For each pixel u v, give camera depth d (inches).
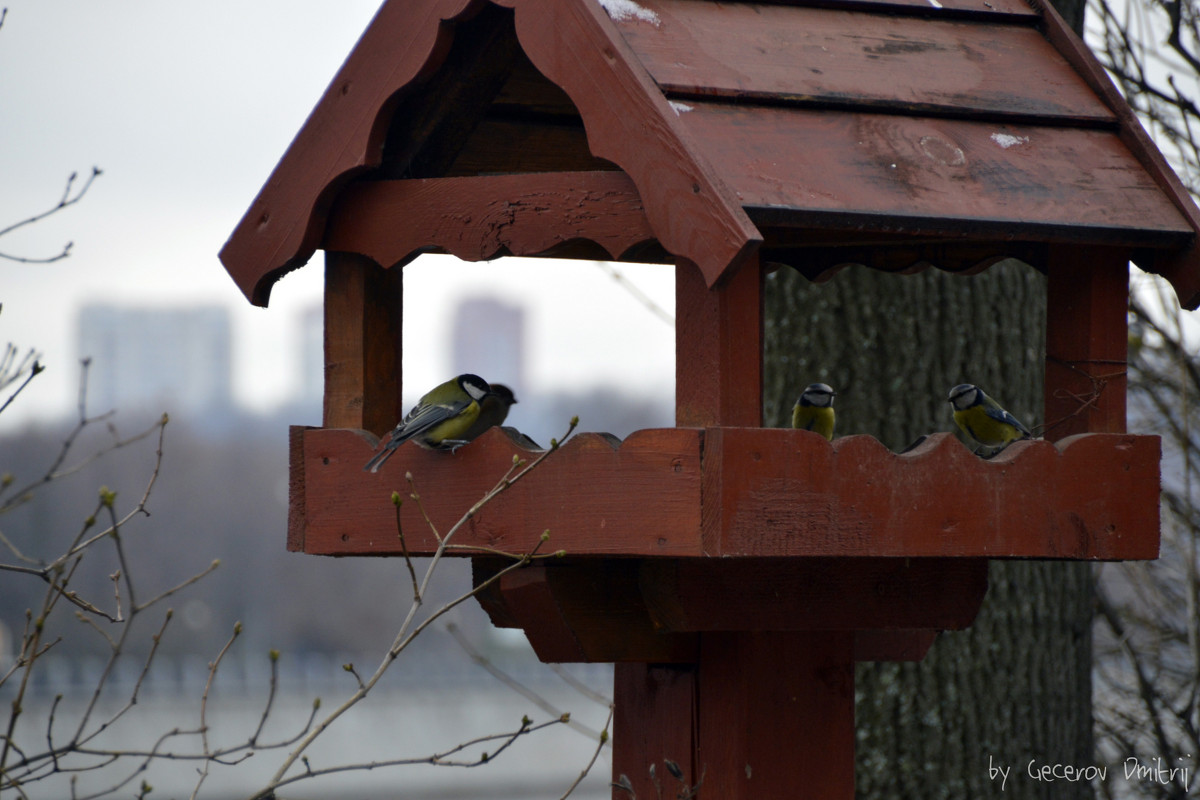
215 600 2618.1
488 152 397.7
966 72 331.0
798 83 304.8
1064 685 481.7
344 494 330.3
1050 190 311.0
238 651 2495.1
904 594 324.2
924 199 291.9
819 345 488.4
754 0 326.0
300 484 339.3
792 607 311.7
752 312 283.7
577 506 291.0
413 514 318.7
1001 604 472.4
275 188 346.0
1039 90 335.6
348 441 330.6
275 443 2859.3
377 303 352.5
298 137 341.7
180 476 2630.4
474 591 263.3
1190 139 530.0
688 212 269.3
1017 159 316.2
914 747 459.8
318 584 2684.5
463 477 312.0
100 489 263.9
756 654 321.4
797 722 324.2
